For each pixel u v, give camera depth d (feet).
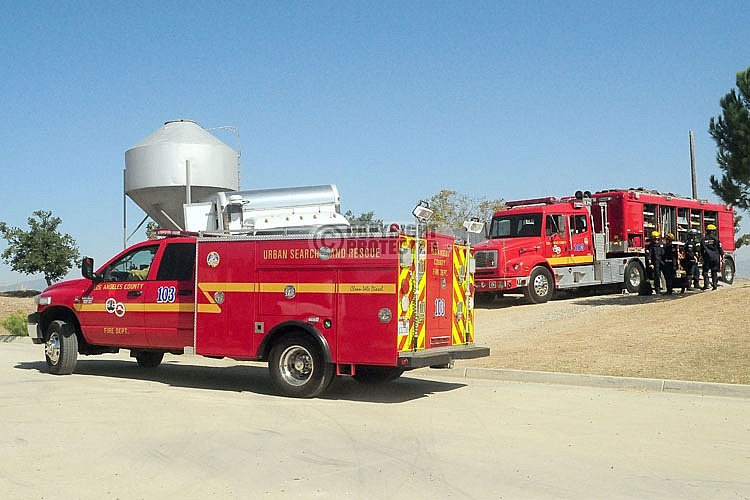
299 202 48.34
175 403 33.68
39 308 43.96
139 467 22.68
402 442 26.07
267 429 28.14
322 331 34.71
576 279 74.90
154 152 82.02
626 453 24.54
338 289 34.47
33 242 117.29
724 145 74.64
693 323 51.24
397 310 33.32
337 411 31.96
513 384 40.22
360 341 33.91
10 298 108.58
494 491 20.26
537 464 23.08
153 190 82.53
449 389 38.40
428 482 21.11
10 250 117.50
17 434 27.07
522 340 53.11
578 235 75.66
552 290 72.90
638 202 79.41
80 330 43.27
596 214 78.79
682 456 24.18
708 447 25.46
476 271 71.82
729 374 38.37
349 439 26.50
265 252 36.40
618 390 37.73
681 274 74.08
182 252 39.96
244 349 36.65
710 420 30.01
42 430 27.76
